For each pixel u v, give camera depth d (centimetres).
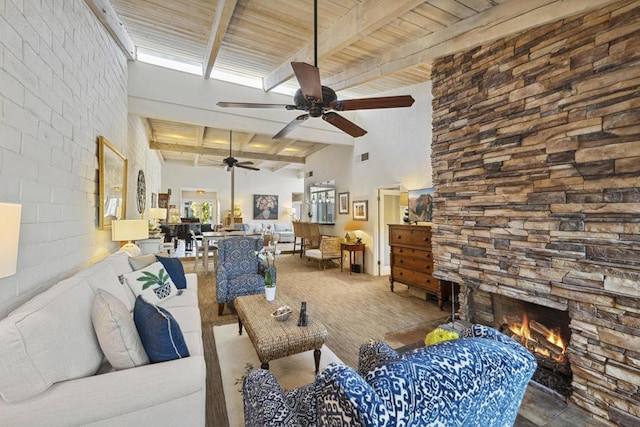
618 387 171
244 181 1192
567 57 196
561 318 222
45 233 173
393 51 311
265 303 263
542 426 174
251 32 324
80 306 136
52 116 183
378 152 553
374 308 377
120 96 364
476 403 76
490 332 105
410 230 421
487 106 248
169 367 130
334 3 260
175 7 301
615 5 173
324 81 402
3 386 100
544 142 209
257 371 135
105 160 287
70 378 117
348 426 61
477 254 257
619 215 173
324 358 245
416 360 73
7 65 138
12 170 142
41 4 170
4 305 133
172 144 721
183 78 448
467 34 246
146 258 285
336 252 634
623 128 170
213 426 170
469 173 264
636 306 166
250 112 497
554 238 203
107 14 283
